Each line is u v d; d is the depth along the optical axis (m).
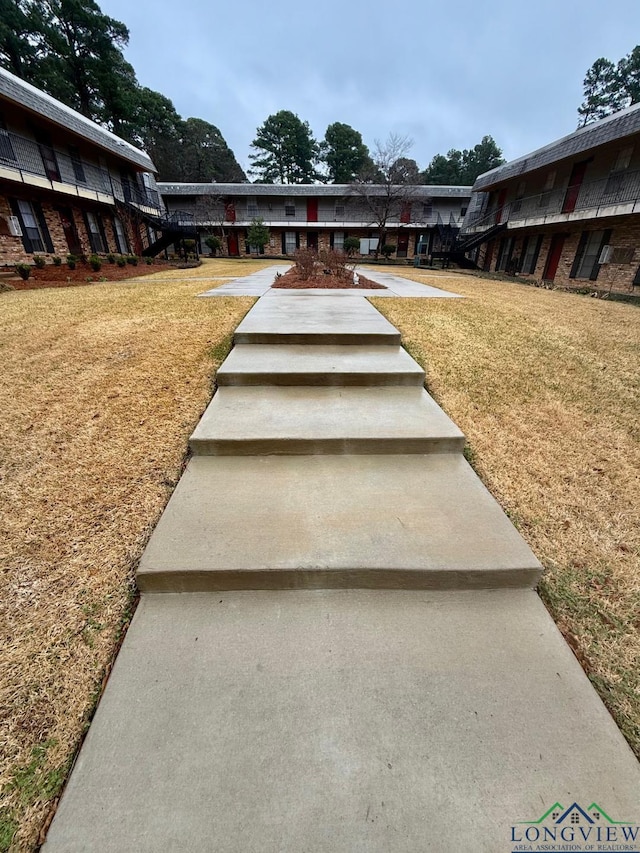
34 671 1.39
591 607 1.66
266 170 42.00
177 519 1.94
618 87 31.16
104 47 26.53
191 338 4.03
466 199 25.19
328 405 2.91
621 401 3.27
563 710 1.30
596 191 12.71
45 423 2.72
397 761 1.16
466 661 1.44
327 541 1.81
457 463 2.46
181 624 1.56
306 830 1.02
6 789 1.11
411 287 8.35
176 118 34.97
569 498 2.22
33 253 12.34
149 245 20.31
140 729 1.22
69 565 1.76
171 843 0.99
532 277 15.92
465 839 1.01
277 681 1.35
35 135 12.40
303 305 5.50
